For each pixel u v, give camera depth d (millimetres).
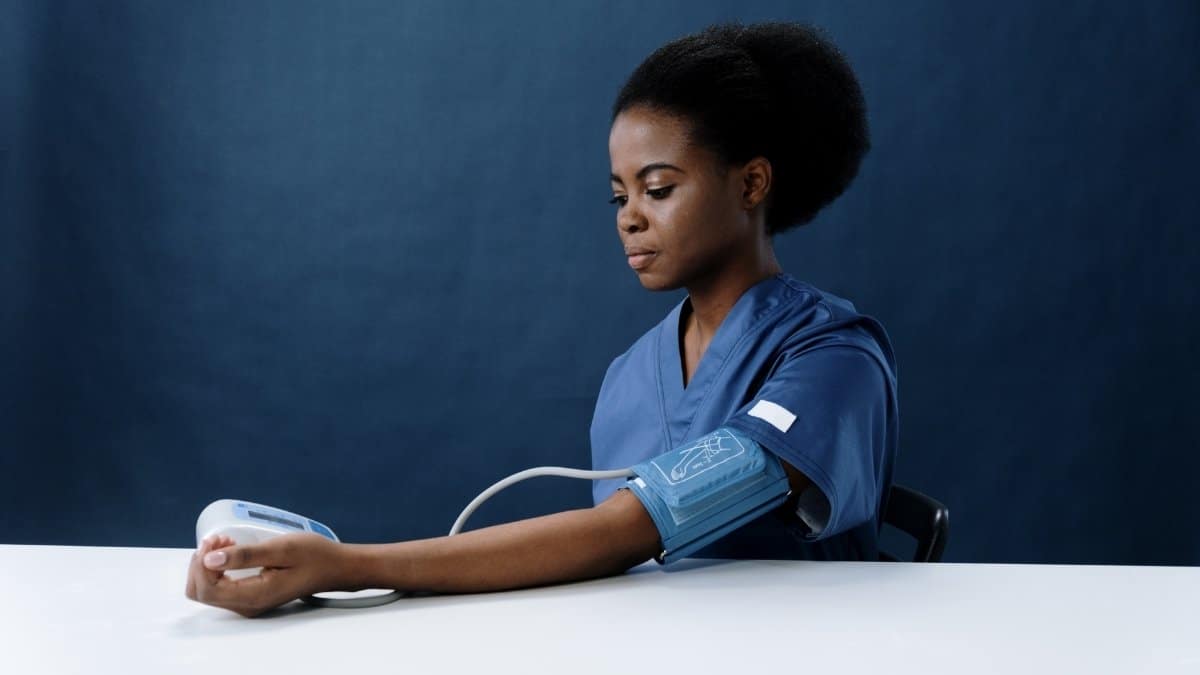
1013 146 2441
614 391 1157
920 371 2475
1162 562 2445
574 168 2521
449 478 2561
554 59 2520
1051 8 2428
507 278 2541
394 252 2553
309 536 699
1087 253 2439
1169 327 2430
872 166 2465
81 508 2578
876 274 2473
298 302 2562
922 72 2451
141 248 2562
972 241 2455
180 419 2574
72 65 2549
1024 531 2467
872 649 614
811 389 888
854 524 900
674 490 802
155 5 2543
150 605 709
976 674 577
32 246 2561
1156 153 2420
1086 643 626
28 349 2568
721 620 671
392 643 627
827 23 2461
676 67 979
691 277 1015
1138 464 2443
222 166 2557
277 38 2545
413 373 2561
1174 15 2402
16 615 682
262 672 576
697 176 979
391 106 2541
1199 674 579
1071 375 2449
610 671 578
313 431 2572
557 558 761
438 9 2531
